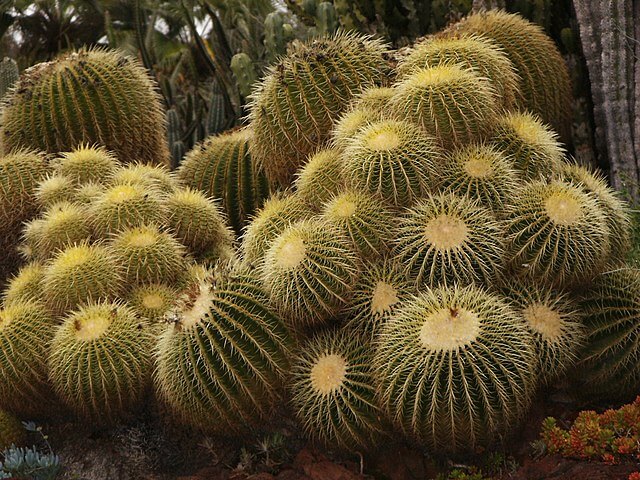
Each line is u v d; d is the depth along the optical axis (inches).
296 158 149.6
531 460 109.3
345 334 114.3
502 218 115.9
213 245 151.6
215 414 114.8
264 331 113.5
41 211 154.2
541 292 113.5
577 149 169.2
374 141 118.7
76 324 120.6
